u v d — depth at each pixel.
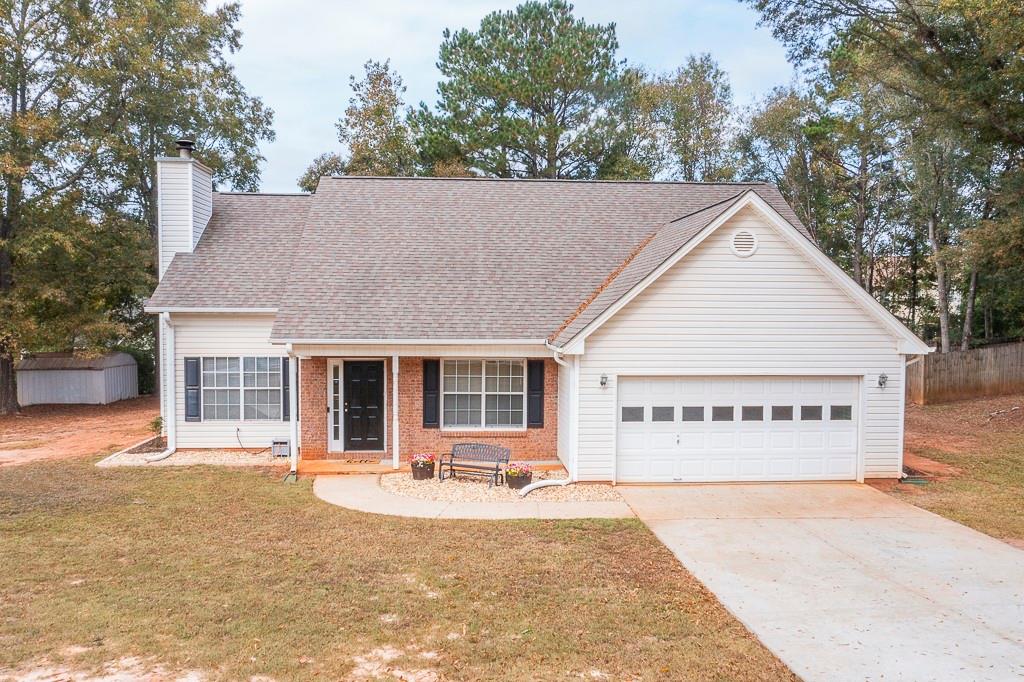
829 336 14.38
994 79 18.33
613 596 8.51
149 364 33.19
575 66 34.00
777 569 9.55
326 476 15.06
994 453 17.59
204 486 14.12
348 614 7.86
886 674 6.67
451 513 12.23
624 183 21.19
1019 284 28.11
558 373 16.23
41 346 26.83
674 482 14.48
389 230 18.52
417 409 16.28
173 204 18.94
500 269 17.38
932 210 30.88
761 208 13.94
